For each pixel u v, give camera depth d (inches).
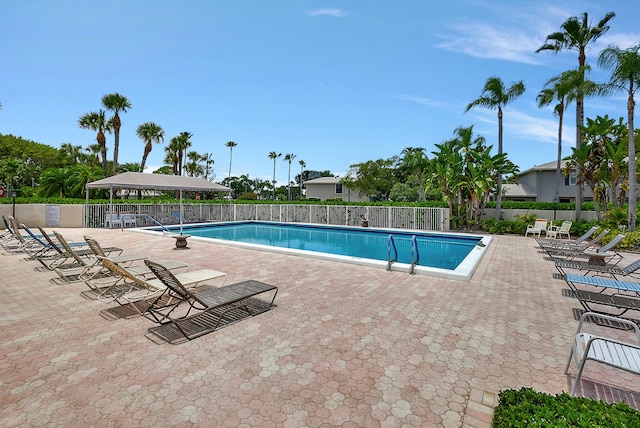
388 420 101.6
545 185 1168.2
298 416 102.7
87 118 1200.2
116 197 1165.7
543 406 79.5
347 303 213.8
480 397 113.8
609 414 74.5
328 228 812.0
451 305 211.6
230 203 995.3
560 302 219.9
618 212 563.2
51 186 968.3
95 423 98.4
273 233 768.9
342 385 120.3
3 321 179.2
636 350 116.1
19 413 102.6
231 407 106.7
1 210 675.4
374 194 1674.5
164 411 104.4
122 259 282.8
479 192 699.4
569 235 627.8
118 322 178.4
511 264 352.5
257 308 201.9
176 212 895.7
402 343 155.9
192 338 158.6
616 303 179.3
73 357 139.3
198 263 338.0
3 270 302.4
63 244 286.5
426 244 608.7
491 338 162.4
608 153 625.6
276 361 137.5
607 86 568.7
